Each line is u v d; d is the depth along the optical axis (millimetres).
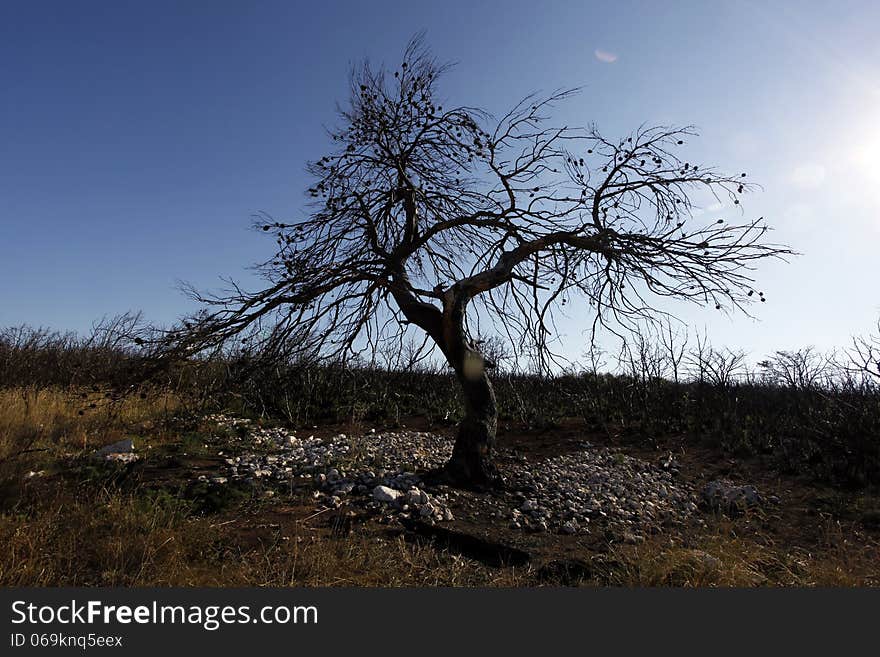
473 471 7578
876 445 8711
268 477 7617
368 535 5738
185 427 10141
